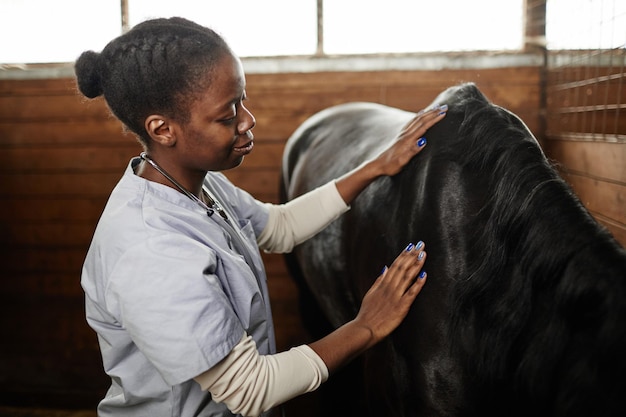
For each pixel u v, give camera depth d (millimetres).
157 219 720
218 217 807
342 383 1609
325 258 1283
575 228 656
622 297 579
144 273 686
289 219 1055
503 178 761
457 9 1964
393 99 2018
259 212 1041
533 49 1944
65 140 2135
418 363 828
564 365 625
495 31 1965
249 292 758
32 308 2229
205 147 741
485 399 744
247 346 718
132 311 690
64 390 2223
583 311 615
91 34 2072
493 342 712
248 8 2016
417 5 1975
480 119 866
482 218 790
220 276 742
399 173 987
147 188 757
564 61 1785
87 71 747
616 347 568
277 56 2033
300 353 742
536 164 750
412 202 913
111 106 755
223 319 687
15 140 2152
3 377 2260
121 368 795
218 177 1023
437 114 956
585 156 1522
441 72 1988
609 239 639
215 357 678
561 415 617
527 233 699
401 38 2002
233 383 702
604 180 1380
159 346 684
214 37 721
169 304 679
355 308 1208
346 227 1172
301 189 1545
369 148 1286
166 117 723
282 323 2164
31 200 2180
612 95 1584
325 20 2008
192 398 780
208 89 703
